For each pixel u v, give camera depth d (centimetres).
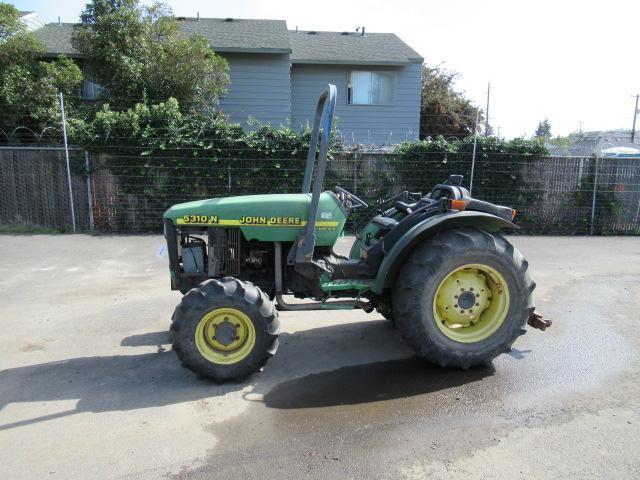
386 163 1007
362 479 257
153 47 1230
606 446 286
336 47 1647
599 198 1045
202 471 264
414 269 373
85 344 444
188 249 413
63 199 976
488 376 379
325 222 400
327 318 516
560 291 615
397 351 429
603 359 410
